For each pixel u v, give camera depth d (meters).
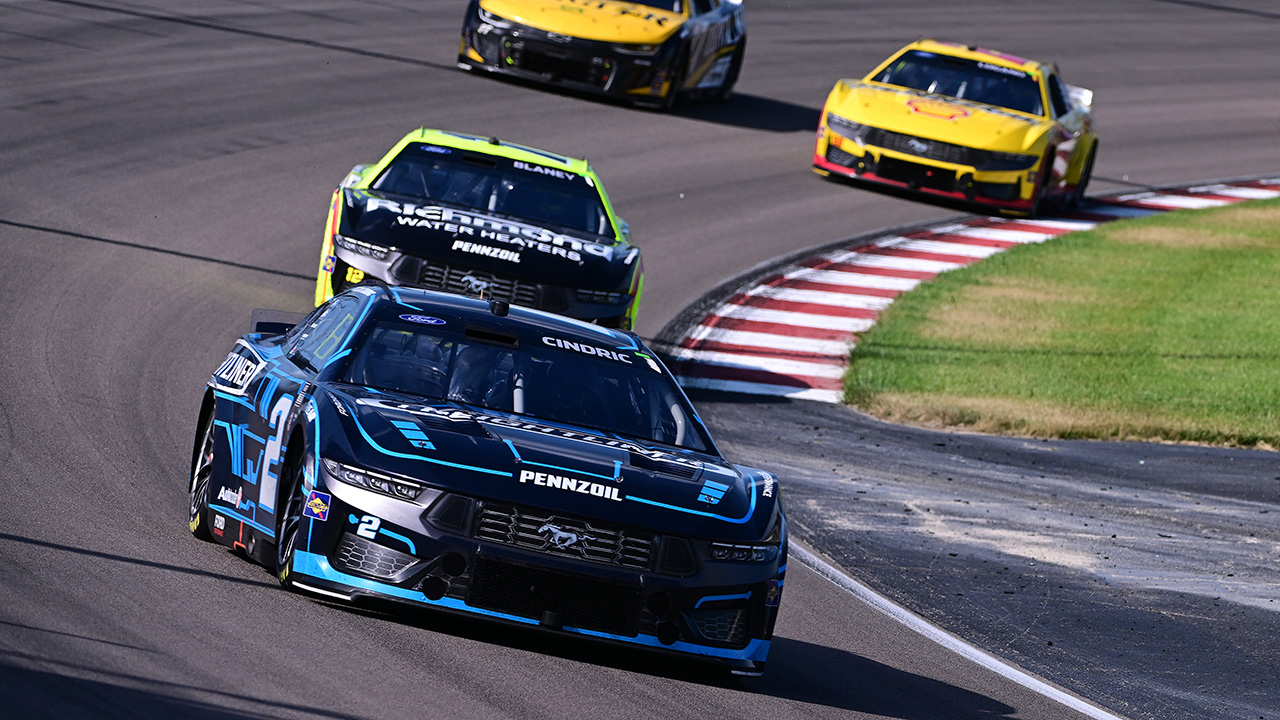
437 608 20.08
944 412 46.81
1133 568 34.88
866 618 28.77
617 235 42.22
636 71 79.06
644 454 22.45
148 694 16.97
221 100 68.44
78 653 17.98
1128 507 39.84
